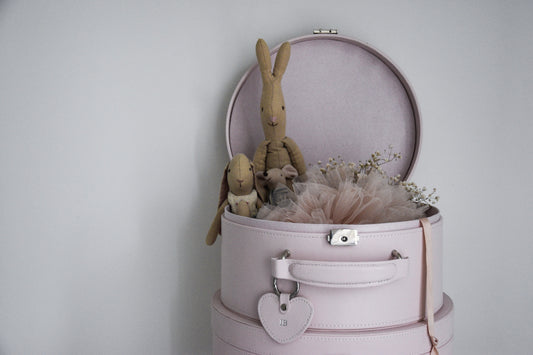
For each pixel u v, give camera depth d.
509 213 1.36
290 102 1.26
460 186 1.36
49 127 1.30
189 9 1.31
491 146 1.35
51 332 1.33
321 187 0.97
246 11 1.32
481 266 1.37
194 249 1.35
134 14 1.30
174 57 1.32
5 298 1.32
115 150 1.32
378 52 1.23
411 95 1.25
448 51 1.34
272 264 0.85
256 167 1.15
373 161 1.14
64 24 1.29
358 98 1.27
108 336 1.34
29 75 1.29
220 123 1.33
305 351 0.85
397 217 0.95
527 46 1.33
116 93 1.31
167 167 1.33
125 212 1.33
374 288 0.85
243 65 1.33
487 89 1.34
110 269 1.33
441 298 0.98
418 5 1.33
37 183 1.31
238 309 0.95
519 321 1.37
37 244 1.32
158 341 1.36
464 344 1.38
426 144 1.35
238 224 0.94
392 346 0.85
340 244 0.83
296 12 1.33
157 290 1.35
